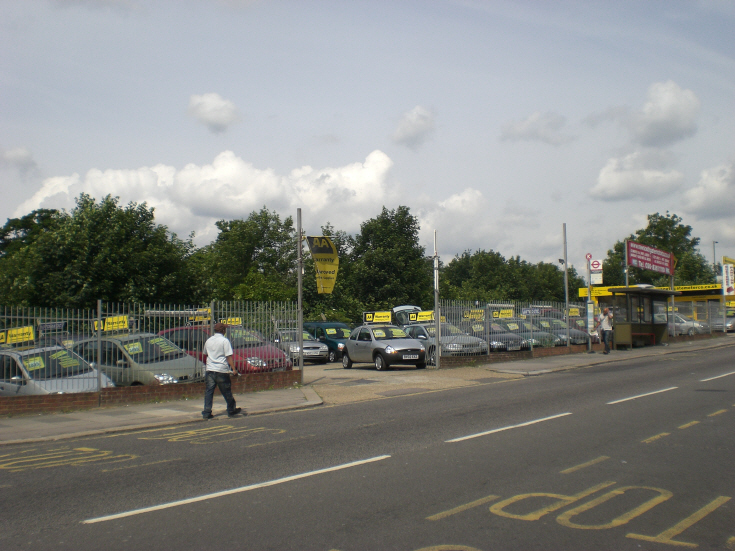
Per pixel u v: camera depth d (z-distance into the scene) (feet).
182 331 50.72
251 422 38.27
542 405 41.09
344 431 33.37
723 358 81.10
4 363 41.52
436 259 73.46
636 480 21.90
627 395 44.91
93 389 44.24
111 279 96.53
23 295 97.25
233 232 216.74
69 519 18.81
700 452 26.16
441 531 16.96
